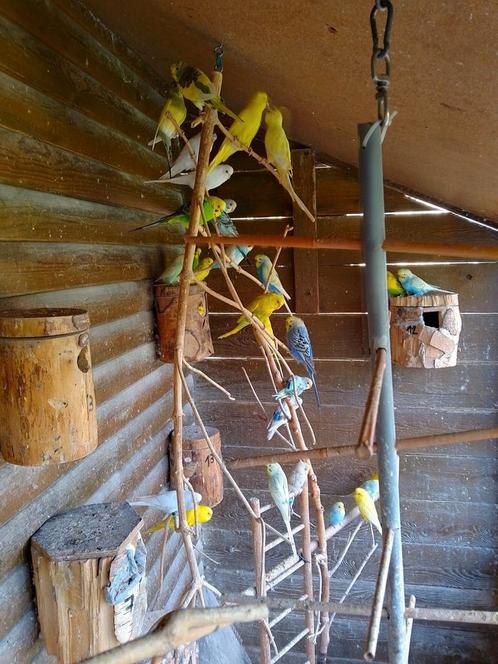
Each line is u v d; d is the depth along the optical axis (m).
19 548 1.28
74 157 1.52
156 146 2.14
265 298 2.00
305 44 1.13
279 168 1.65
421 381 2.43
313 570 2.61
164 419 2.27
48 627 1.30
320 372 2.49
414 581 2.57
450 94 1.09
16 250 1.28
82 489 1.57
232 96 1.98
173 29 1.44
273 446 2.59
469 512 2.48
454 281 2.33
